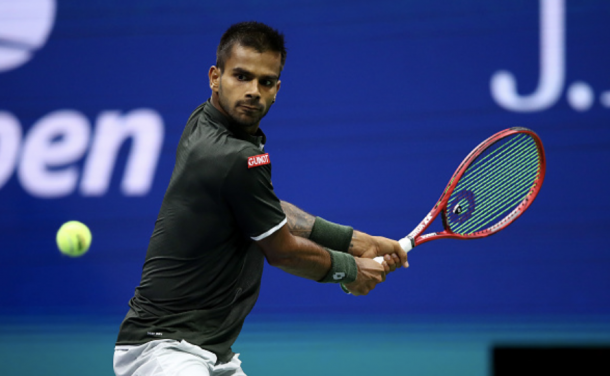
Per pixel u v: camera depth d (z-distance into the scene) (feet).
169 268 33.60
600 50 77.05
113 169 82.38
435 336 73.00
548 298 74.74
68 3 84.84
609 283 74.43
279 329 75.36
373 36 80.28
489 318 74.54
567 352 69.05
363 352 71.05
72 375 69.51
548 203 76.07
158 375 32.76
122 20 84.17
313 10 81.25
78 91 84.02
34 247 81.61
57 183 82.58
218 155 32.14
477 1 79.00
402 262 42.63
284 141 80.33
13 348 74.90
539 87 77.61
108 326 78.84
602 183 75.92
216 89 33.91
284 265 34.68
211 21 83.20
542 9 78.02
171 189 33.73
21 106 84.23
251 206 32.48
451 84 78.89
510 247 75.66
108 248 81.15
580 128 76.64
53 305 80.33
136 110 83.10
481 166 46.57
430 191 78.07
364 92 79.97
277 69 33.22
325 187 79.36
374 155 79.20
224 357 35.17
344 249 39.91
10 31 85.05
